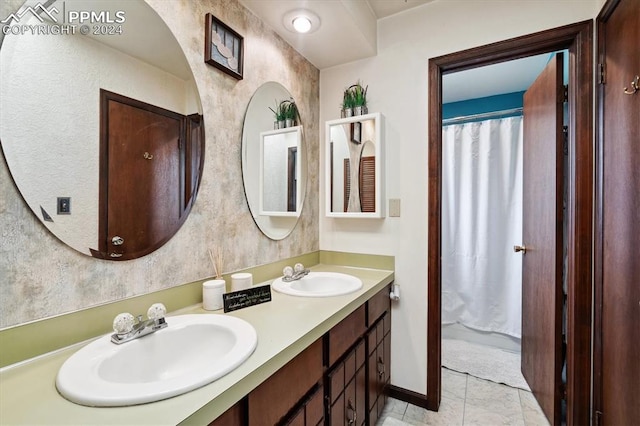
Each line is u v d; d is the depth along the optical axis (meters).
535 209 1.91
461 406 1.87
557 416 1.62
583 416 1.47
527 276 2.06
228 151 1.43
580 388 1.47
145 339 0.92
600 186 1.38
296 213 1.95
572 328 1.50
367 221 2.04
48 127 0.86
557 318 1.62
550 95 1.69
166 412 0.61
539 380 1.85
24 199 0.81
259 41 1.61
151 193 1.11
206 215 1.32
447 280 2.84
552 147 1.66
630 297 1.14
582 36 1.46
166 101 1.16
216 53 1.33
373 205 1.93
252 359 0.82
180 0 1.20
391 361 1.95
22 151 0.81
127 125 1.04
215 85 1.35
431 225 1.83
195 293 1.26
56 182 0.87
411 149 1.89
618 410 1.23
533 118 1.94
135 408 0.62
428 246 1.84
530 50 1.62
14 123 0.79
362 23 1.76
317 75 2.18
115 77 1.01
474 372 2.26
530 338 2.00
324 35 1.78
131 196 1.05
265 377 0.81
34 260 0.82
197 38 1.27
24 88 0.81
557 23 1.51
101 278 0.97
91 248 0.95
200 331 1.04
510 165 2.62
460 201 2.79
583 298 1.47
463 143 2.77
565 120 1.63
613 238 1.27
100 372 0.77
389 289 1.90
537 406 1.86
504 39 1.64
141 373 0.90
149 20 1.10
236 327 1.00
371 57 2.02
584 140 1.45
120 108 1.02
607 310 1.32
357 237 2.07
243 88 1.51
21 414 0.60
